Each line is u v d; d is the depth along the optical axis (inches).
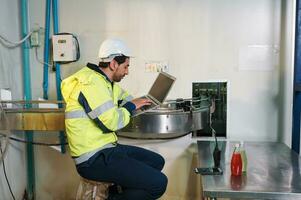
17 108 96.0
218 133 107.0
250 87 104.3
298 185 61.7
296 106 94.8
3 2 98.6
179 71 106.3
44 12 108.3
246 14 102.1
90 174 74.7
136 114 83.7
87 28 107.8
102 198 78.0
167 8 104.9
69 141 75.5
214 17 103.4
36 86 111.2
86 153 73.9
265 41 102.1
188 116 93.5
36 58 110.0
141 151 86.4
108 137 77.8
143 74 107.5
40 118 93.1
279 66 102.3
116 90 84.8
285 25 100.7
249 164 76.3
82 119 73.4
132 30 106.6
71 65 109.4
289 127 103.3
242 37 102.9
